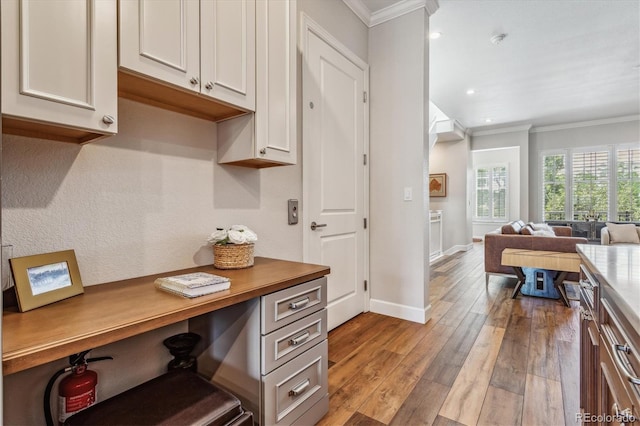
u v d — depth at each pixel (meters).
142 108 1.37
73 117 0.92
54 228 1.14
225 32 1.35
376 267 3.04
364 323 2.76
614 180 6.82
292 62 1.70
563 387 1.79
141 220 1.38
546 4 2.86
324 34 2.47
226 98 1.36
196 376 1.15
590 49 3.70
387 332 2.57
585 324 1.28
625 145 6.69
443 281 4.39
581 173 7.16
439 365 2.04
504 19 3.10
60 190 1.15
